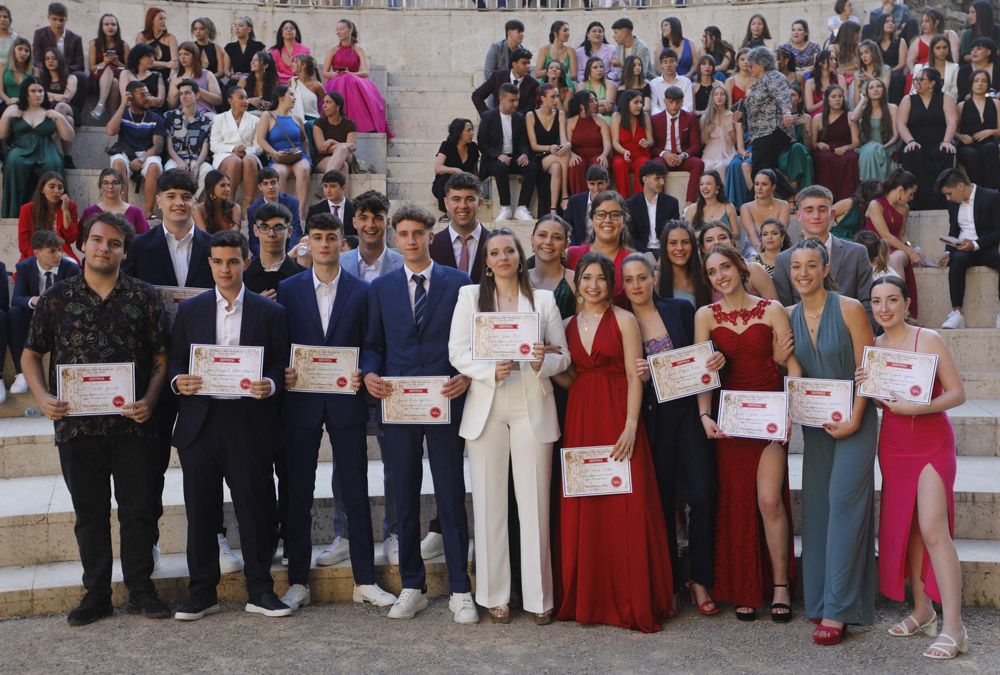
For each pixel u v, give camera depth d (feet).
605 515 17.49
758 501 17.61
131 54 38.50
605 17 49.98
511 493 18.21
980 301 28.94
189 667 15.52
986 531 19.51
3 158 33.76
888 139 34.35
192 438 17.42
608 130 34.83
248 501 17.65
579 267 17.74
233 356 17.15
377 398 18.58
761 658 15.84
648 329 18.03
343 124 35.19
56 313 17.46
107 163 36.76
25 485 21.68
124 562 17.72
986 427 22.90
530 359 16.88
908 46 41.73
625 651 16.20
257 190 32.73
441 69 49.78
